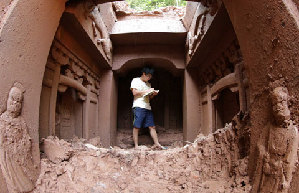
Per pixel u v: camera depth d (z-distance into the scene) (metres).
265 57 1.37
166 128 5.54
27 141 1.50
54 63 2.38
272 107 1.31
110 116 4.28
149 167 2.30
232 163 1.85
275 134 1.27
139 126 4.18
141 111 4.18
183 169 2.19
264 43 1.37
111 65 4.27
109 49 3.86
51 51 2.27
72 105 3.29
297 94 1.15
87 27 2.74
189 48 3.59
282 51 1.23
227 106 3.27
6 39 1.33
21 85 1.49
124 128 5.70
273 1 1.23
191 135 4.08
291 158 1.15
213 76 3.35
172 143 4.93
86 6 2.54
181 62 4.28
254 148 1.50
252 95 1.56
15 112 1.40
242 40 1.60
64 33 2.53
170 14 4.16
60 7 1.89
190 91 4.19
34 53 1.63
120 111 5.73
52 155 1.89
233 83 2.50
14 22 1.38
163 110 5.75
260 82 1.46
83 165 2.02
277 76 1.29
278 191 1.17
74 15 2.28
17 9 1.40
